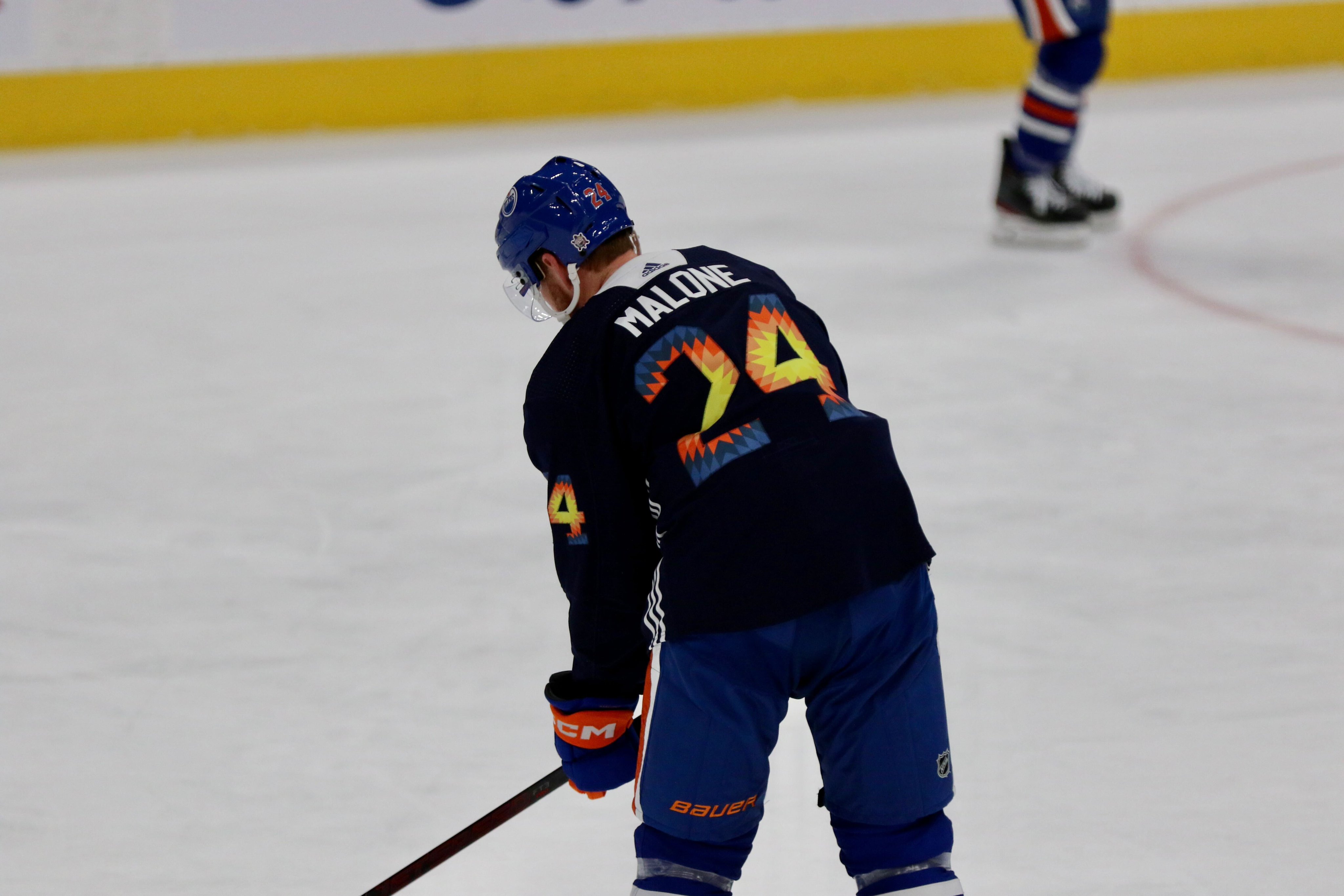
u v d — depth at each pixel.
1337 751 9.11
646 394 6.36
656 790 6.45
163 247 25.31
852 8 36.19
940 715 6.62
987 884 7.93
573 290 6.96
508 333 19.72
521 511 13.72
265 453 15.54
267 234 26.02
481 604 11.80
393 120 35.09
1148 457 14.27
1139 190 26.52
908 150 31.12
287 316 20.97
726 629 6.15
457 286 22.25
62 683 10.73
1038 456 14.42
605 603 6.58
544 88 35.50
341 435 15.99
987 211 25.81
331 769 9.45
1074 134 22.66
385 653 11.02
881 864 6.61
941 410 15.84
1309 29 37.44
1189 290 20.20
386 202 28.08
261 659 11.01
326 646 11.17
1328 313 18.83
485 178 29.75
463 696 10.33
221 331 20.33
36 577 12.62
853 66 36.53
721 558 6.18
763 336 6.53
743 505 6.18
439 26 34.66
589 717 6.91
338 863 8.44
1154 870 8.00
